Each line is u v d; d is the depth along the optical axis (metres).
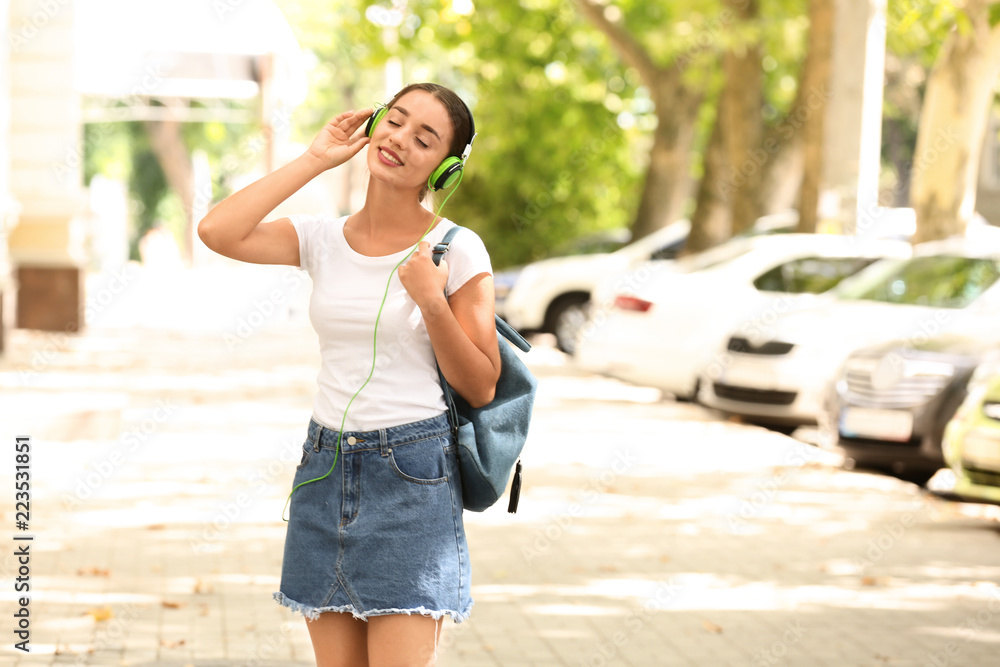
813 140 16.67
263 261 3.55
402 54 25.62
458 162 3.48
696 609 6.45
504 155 29.06
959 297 11.29
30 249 19.61
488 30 26.34
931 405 9.86
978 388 8.74
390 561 3.42
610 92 29.27
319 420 3.53
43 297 19.77
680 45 20.58
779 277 13.52
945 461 9.88
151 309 26.69
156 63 19.31
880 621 6.29
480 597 6.60
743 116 20.23
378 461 3.45
